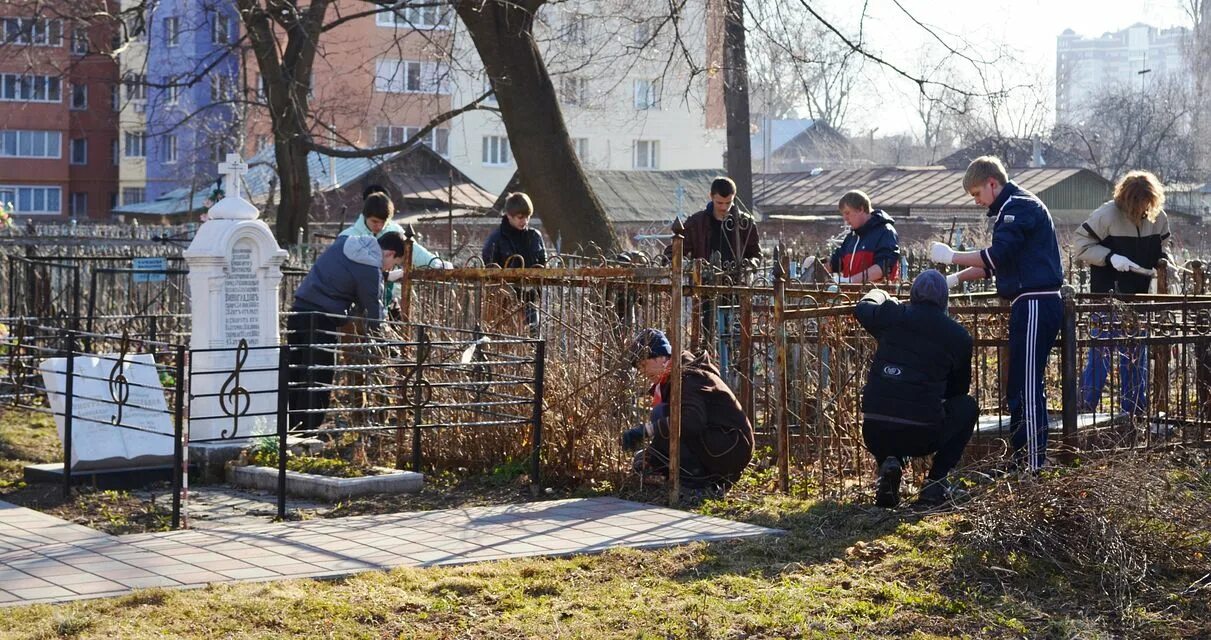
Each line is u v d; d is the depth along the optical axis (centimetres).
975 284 1384
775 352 850
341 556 637
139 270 1354
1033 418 788
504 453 891
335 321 1009
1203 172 5503
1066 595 587
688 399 795
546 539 678
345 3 4438
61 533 691
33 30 2611
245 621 524
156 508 781
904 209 3991
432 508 784
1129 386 884
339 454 957
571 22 2333
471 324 949
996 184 808
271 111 2162
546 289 898
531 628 525
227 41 2403
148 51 2336
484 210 2727
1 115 5819
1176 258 2186
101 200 6066
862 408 785
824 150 6506
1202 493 679
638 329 848
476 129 5194
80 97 5966
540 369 830
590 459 846
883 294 764
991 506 656
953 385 753
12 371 1116
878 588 588
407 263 1000
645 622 535
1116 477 640
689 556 643
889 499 740
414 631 520
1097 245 1075
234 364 966
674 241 784
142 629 509
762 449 899
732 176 3031
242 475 878
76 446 853
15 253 1772
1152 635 538
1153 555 619
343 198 3866
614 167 5353
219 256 962
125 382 794
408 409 853
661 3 2130
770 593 578
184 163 4266
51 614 525
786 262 1143
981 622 546
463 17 1923
